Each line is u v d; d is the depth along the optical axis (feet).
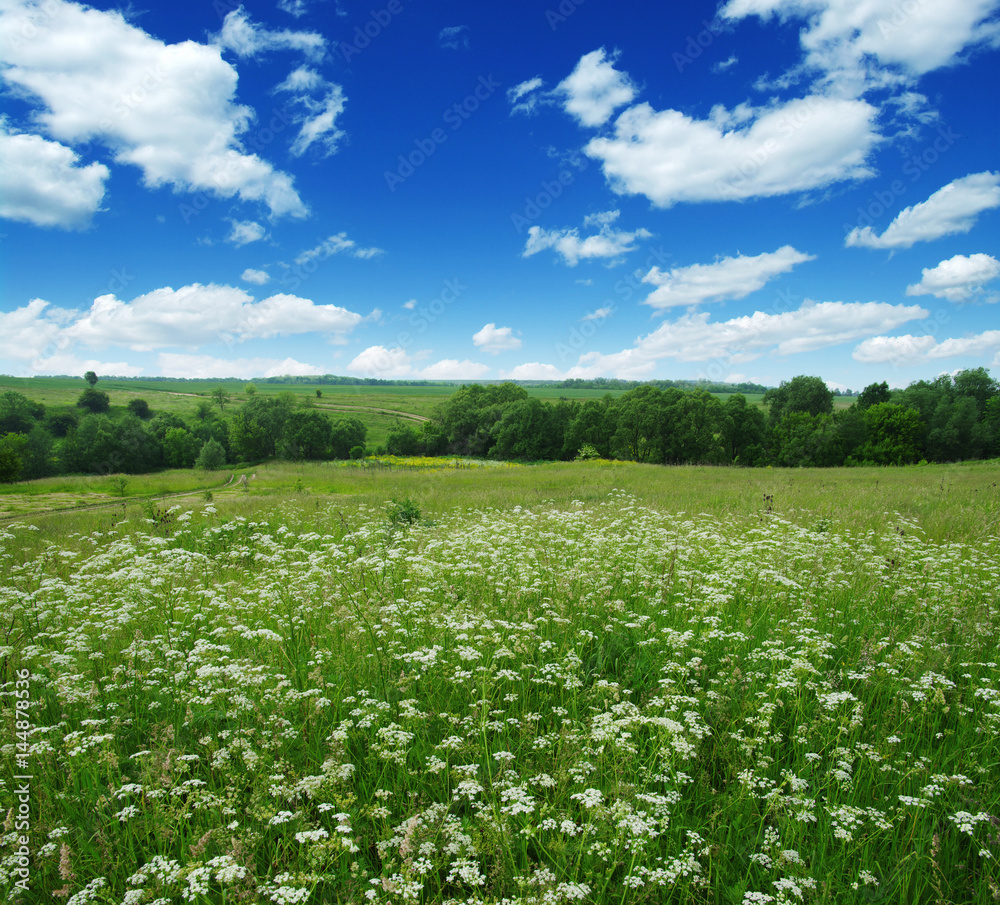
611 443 245.45
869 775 11.07
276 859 9.23
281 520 46.57
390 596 19.10
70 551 32.63
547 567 22.35
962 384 237.86
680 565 23.59
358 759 11.97
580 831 9.70
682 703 13.14
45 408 285.84
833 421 211.61
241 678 12.88
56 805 10.94
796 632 16.07
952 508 41.63
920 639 15.70
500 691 14.58
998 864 8.80
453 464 205.57
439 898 8.47
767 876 9.23
